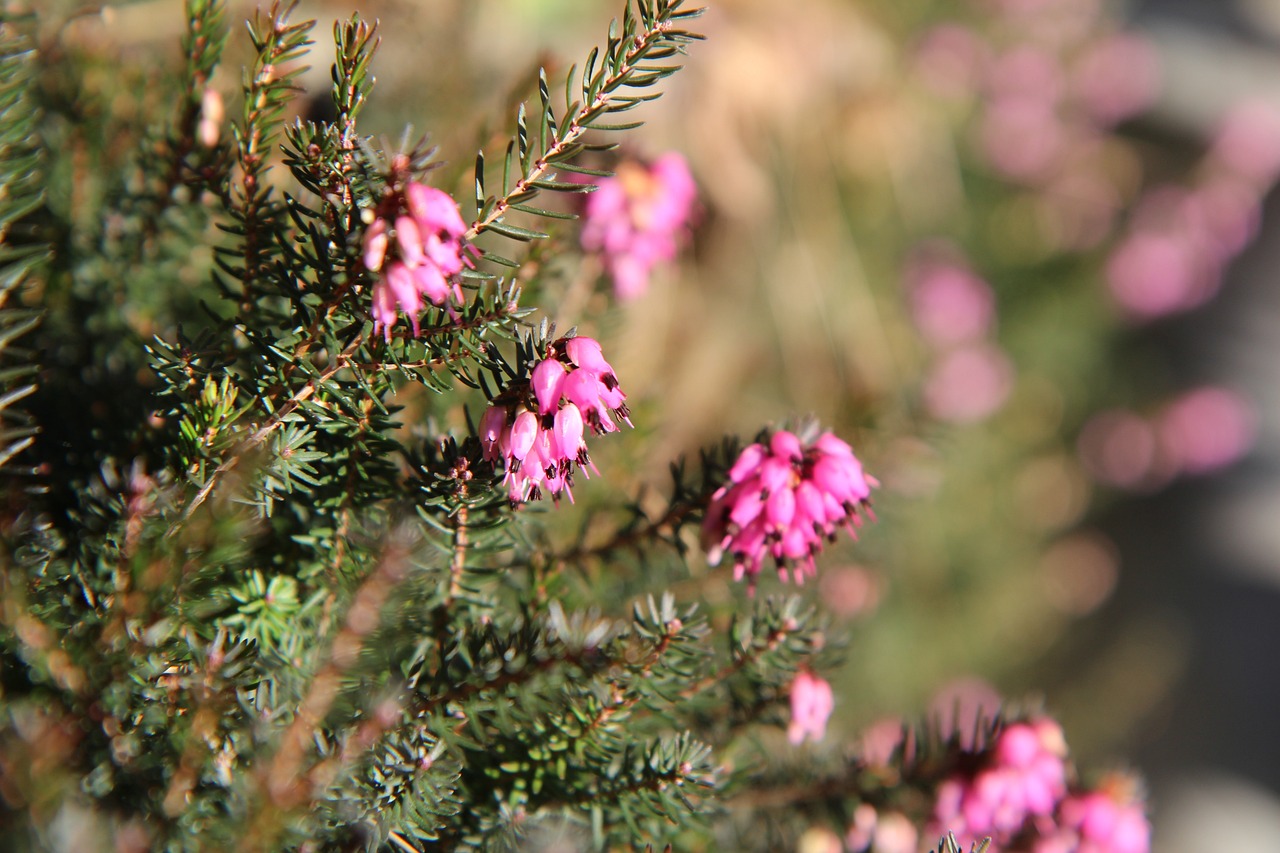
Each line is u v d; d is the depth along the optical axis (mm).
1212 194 1737
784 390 871
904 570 951
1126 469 1629
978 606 1223
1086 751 1378
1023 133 1456
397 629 349
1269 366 1846
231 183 360
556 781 352
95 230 378
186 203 376
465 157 400
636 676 347
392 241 322
